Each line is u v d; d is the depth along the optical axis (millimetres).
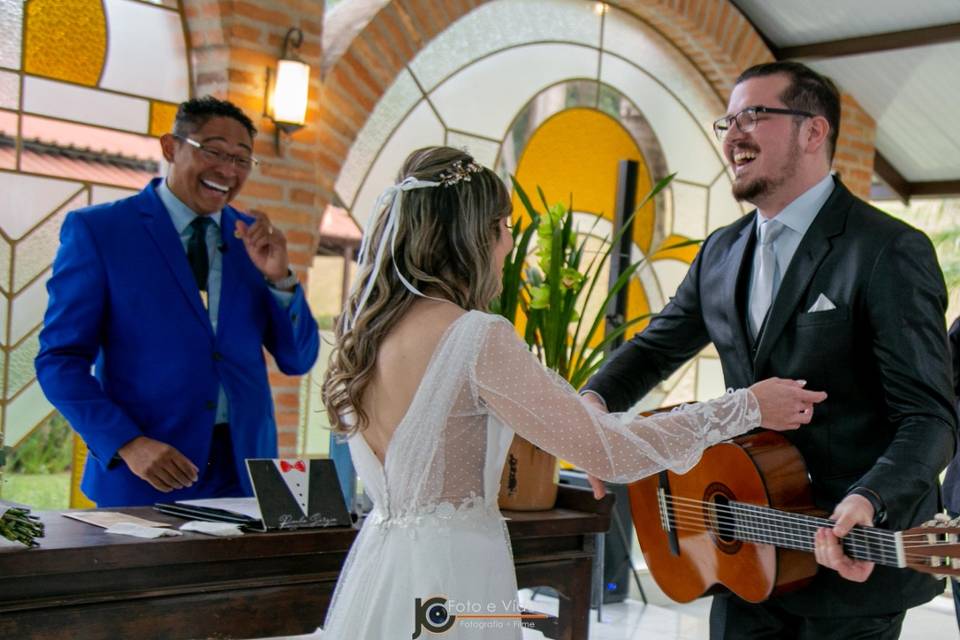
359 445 2014
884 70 7445
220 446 3166
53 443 4711
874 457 2260
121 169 4812
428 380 1863
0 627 2119
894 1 6727
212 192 3189
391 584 1910
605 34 6832
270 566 2469
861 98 7855
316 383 5734
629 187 5371
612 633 4957
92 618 2229
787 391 2109
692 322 2762
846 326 2232
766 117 2357
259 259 3244
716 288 2578
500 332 1885
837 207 2336
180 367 3068
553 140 6637
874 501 1992
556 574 2926
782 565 2264
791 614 2402
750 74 2428
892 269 2180
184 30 4969
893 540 1925
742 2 7348
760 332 2416
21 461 4605
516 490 2980
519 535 2797
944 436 2094
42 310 4602
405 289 1942
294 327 3324
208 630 2383
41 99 4551
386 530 1962
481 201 1953
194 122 3174
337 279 5750
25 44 4492
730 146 2428
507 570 1973
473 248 1941
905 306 2146
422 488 1913
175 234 3158
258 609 2451
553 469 3035
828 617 2285
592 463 1884
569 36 6629
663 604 5578
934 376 2117
